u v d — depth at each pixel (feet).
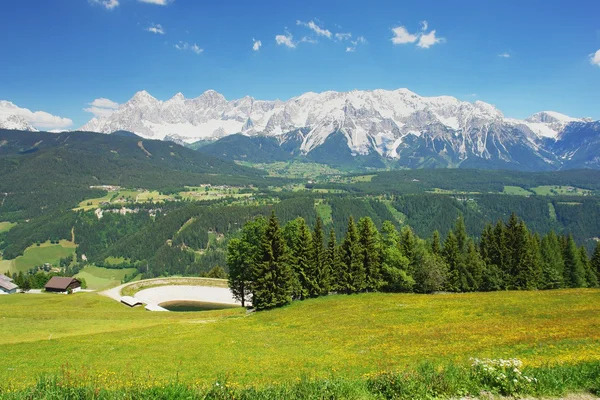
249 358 107.55
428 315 156.97
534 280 253.03
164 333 170.91
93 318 243.81
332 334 138.82
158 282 424.46
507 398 50.67
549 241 293.84
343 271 236.84
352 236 240.12
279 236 222.89
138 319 239.71
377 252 243.60
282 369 89.81
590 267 291.79
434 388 52.70
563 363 67.77
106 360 112.78
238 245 257.14
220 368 95.09
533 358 77.71
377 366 85.40
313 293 235.81
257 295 218.38
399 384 52.26
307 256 236.43
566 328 111.45
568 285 276.82
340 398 49.75
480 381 54.95
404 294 224.12
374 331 136.67
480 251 281.95
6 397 45.57
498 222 269.03
